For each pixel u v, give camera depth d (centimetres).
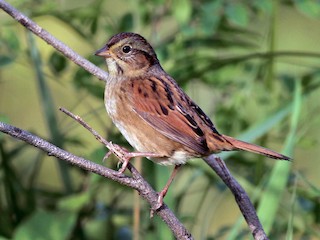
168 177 972
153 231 1088
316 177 1432
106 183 1076
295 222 1076
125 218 1126
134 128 952
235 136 1104
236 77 1150
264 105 1109
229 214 1409
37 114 1407
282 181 924
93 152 997
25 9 1108
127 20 1134
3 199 1166
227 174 904
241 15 1059
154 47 1123
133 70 980
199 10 1134
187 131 920
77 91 1135
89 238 1122
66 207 995
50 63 1138
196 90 1249
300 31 1533
